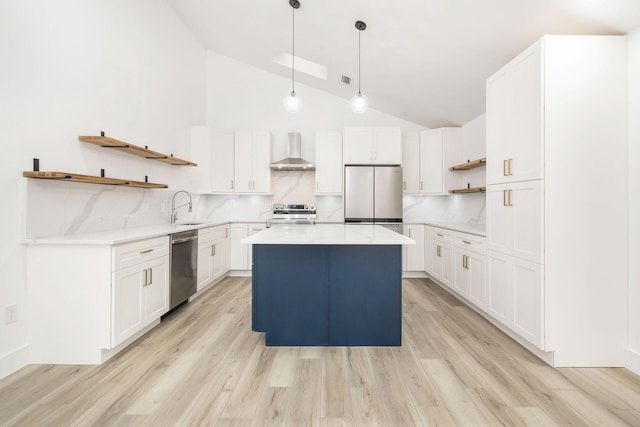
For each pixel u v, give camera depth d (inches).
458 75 144.6
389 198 196.7
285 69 206.4
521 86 97.8
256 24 165.0
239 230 202.1
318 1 128.7
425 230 198.2
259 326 102.0
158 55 159.5
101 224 119.7
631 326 87.4
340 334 102.0
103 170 118.8
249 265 201.2
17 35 85.1
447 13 109.3
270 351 98.5
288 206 215.6
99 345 89.4
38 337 89.6
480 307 125.9
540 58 89.0
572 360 88.5
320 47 163.3
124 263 95.5
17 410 68.6
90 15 112.1
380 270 102.0
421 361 91.9
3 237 82.6
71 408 69.4
